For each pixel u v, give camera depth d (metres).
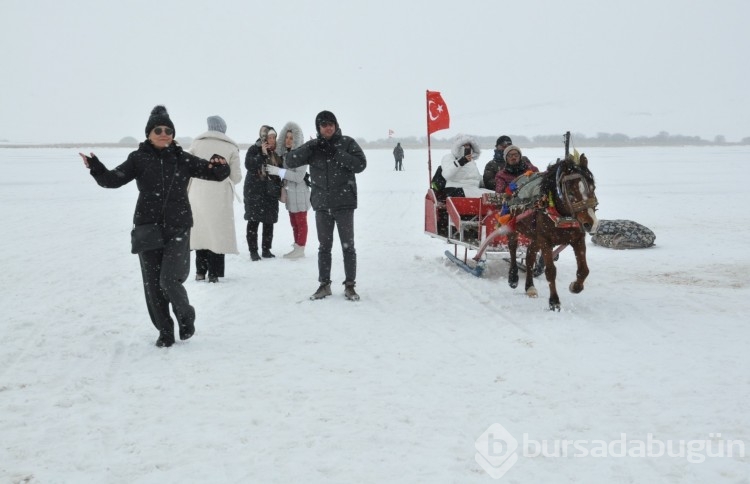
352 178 7.93
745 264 10.28
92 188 27.53
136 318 7.16
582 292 8.39
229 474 3.77
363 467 3.83
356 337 6.43
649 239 12.05
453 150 10.35
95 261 10.79
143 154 5.93
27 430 4.35
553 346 6.09
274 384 5.15
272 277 9.44
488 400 4.81
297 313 7.36
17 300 8.00
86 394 4.93
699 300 7.88
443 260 10.68
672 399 4.80
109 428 4.37
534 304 7.72
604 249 12.05
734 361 5.62
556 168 7.29
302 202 11.10
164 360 5.74
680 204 20.25
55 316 7.22
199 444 4.13
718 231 14.25
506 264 10.27
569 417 4.50
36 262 10.68
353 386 5.11
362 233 14.26
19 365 5.62
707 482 3.65
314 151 7.85
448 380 5.23
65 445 4.13
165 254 5.99
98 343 6.21
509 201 8.17
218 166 6.16
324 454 4.00
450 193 10.35
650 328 6.67
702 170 39.75
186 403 4.79
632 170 39.94
